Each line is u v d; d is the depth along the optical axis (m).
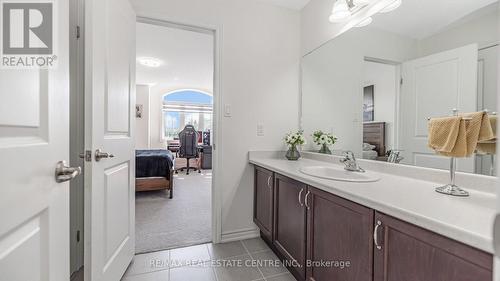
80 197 1.63
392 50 1.49
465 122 1.00
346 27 1.83
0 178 0.52
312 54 2.21
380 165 1.55
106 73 1.27
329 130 2.03
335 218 1.13
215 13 2.05
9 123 0.55
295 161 2.08
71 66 1.56
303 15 2.34
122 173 1.51
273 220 1.80
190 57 4.04
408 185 1.15
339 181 1.24
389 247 0.85
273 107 2.29
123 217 1.54
